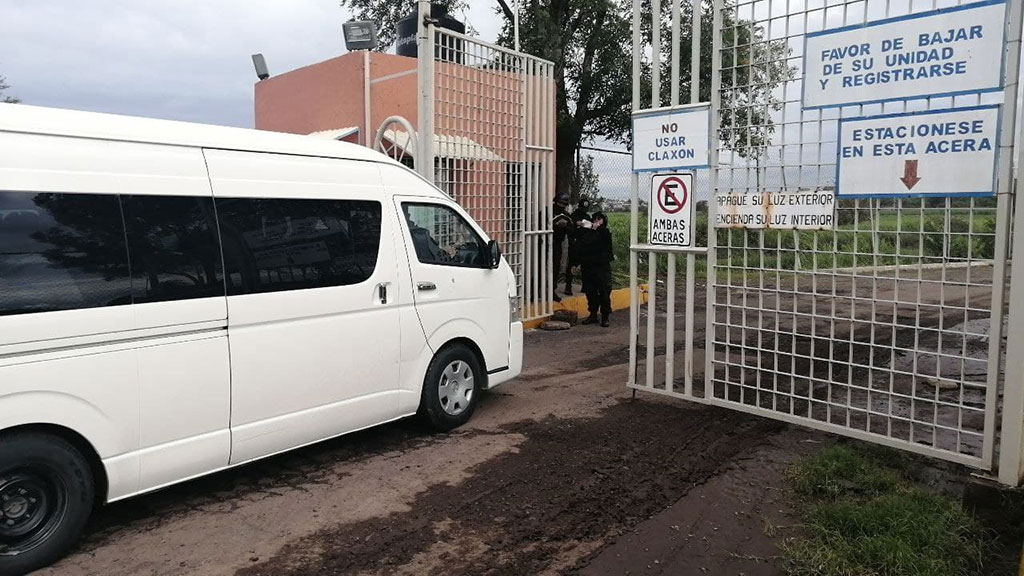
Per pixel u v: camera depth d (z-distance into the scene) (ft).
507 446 18.61
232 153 15.15
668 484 16.21
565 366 28.14
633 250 22.02
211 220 14.52
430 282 19.01
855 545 12.89
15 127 12.16
